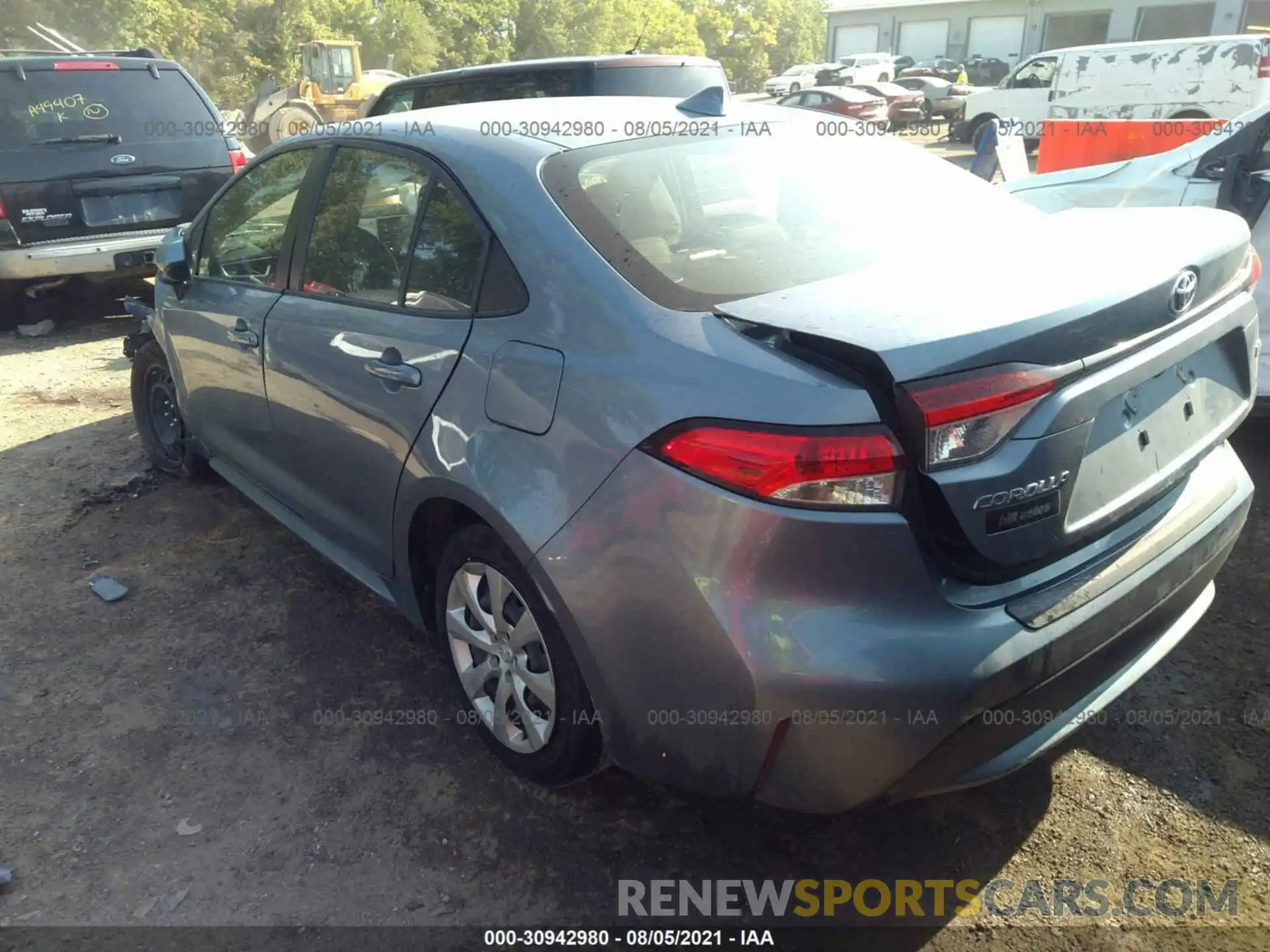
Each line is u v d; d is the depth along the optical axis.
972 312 1.95
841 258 2.41
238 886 2.39
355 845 2.51
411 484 2.66
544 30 57.25
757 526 1.90
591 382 2.16
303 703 3.07
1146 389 2.23
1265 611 3.34
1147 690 2.99
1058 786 2.63
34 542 4.12
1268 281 4.38
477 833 2.54
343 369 2.89
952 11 42.28
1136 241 2.42
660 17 64.25
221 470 4.12
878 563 1.88
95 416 5.61
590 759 2.46
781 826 2.55
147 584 3.79
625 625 2.12
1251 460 4.48
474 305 2.51
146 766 2.80
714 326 2.08
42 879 2.42
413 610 2.98
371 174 3.00
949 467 1.88
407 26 50.19
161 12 39.16
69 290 7.39
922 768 1.98
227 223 3.76
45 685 3.18
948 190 2.91
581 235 2.36
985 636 1.93
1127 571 2.19
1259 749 2.72
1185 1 35.78
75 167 6.96
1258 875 2.34
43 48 29.41
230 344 3.53
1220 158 5.27
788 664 1.91
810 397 1.87
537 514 2.23
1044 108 19.20
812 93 25.31
